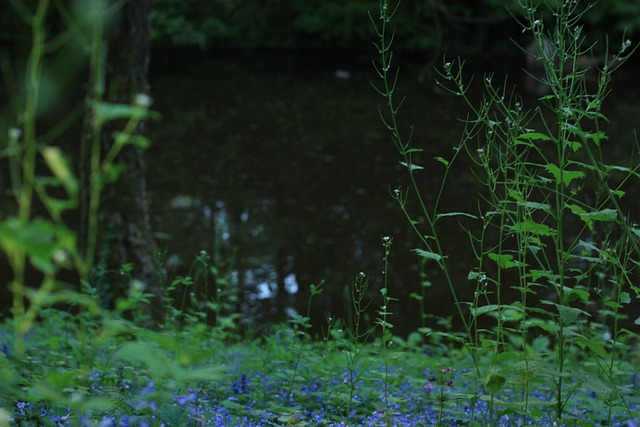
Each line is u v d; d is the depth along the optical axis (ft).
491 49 90.53
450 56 89.56
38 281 29.89
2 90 55.93
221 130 56.13
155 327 24.59
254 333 25.93
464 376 16.15
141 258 24.72
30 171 4.63
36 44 4.83
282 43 91.86
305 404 13.43
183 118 59.16
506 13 88.79
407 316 28.63
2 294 28.73
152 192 42.29
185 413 8.46
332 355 16.92
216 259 31.22
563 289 10.12
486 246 34.60
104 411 9.27
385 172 46.50
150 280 24.77
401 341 19.52
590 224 10.28
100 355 14.94
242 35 91.50
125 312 24.08
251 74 77.25
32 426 9.02
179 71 77.56
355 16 89.45
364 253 34.50
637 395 14.58
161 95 66.64
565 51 10.41
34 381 11.12
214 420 10.57
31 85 4.80
